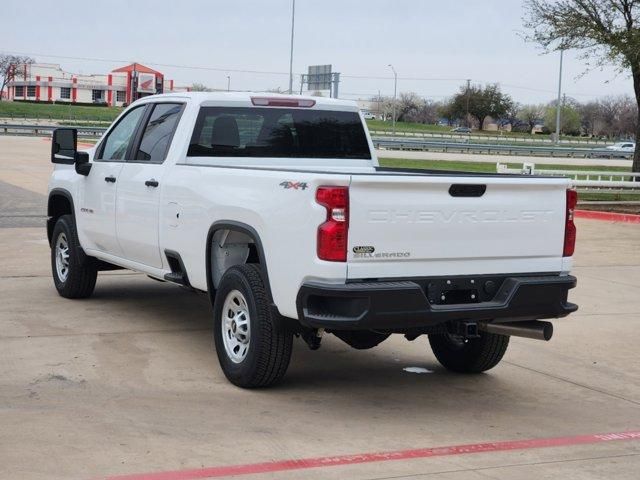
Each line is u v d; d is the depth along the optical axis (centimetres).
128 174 813
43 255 1258
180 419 581
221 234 690
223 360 668
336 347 817
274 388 666
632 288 1166
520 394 682
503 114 12938
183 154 745
